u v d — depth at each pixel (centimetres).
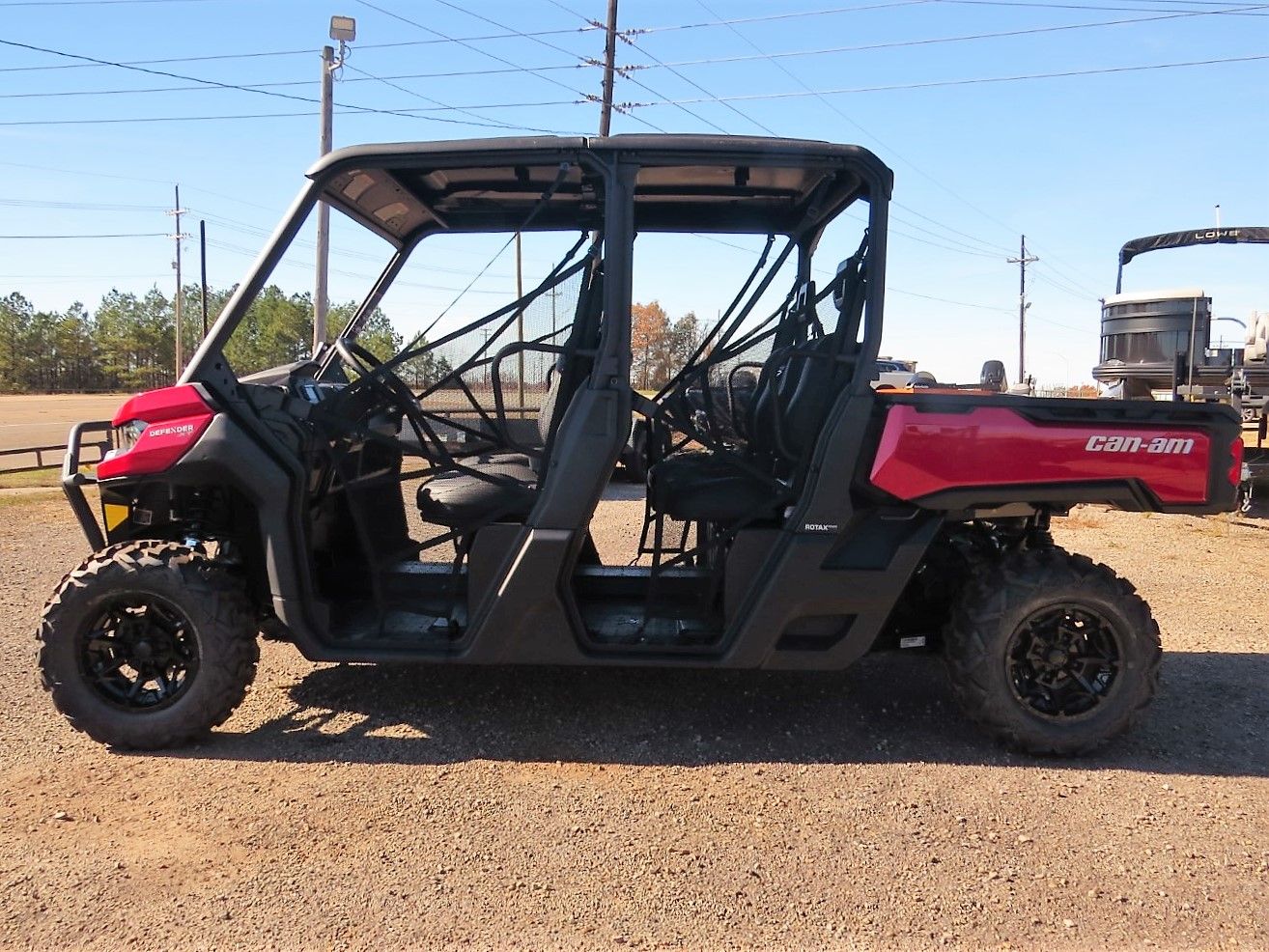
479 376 329
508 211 394
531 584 311
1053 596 313
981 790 297
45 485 1215
